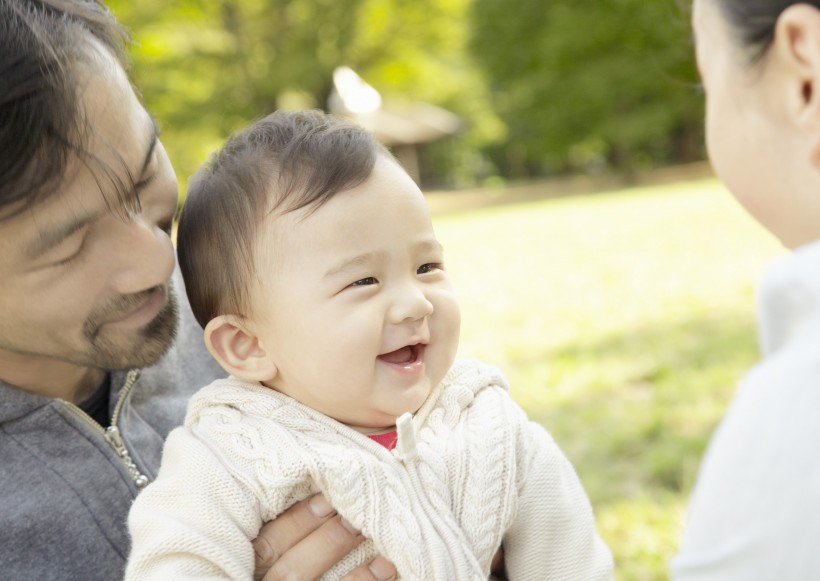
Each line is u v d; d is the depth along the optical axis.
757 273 7.32
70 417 1.43
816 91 0.84
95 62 1.21
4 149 1.10
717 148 0.95
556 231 13.55
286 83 22.52
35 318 1.24
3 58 1.11
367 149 1.43
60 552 1.36
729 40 0.90
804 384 0.73
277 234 1.38
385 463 1.36
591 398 4.29
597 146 29.48
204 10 21.78
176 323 1.41
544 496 1.44
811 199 0.88
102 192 1.20
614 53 25.25
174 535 1.27
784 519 0.71
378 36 24.50
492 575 1.48
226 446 1.38
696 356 4.71
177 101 21.91
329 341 1.35
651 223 12.67
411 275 1.40
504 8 25.77
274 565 1.32
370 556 1.36
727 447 0.77
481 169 37.94
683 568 0.79
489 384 1.54
